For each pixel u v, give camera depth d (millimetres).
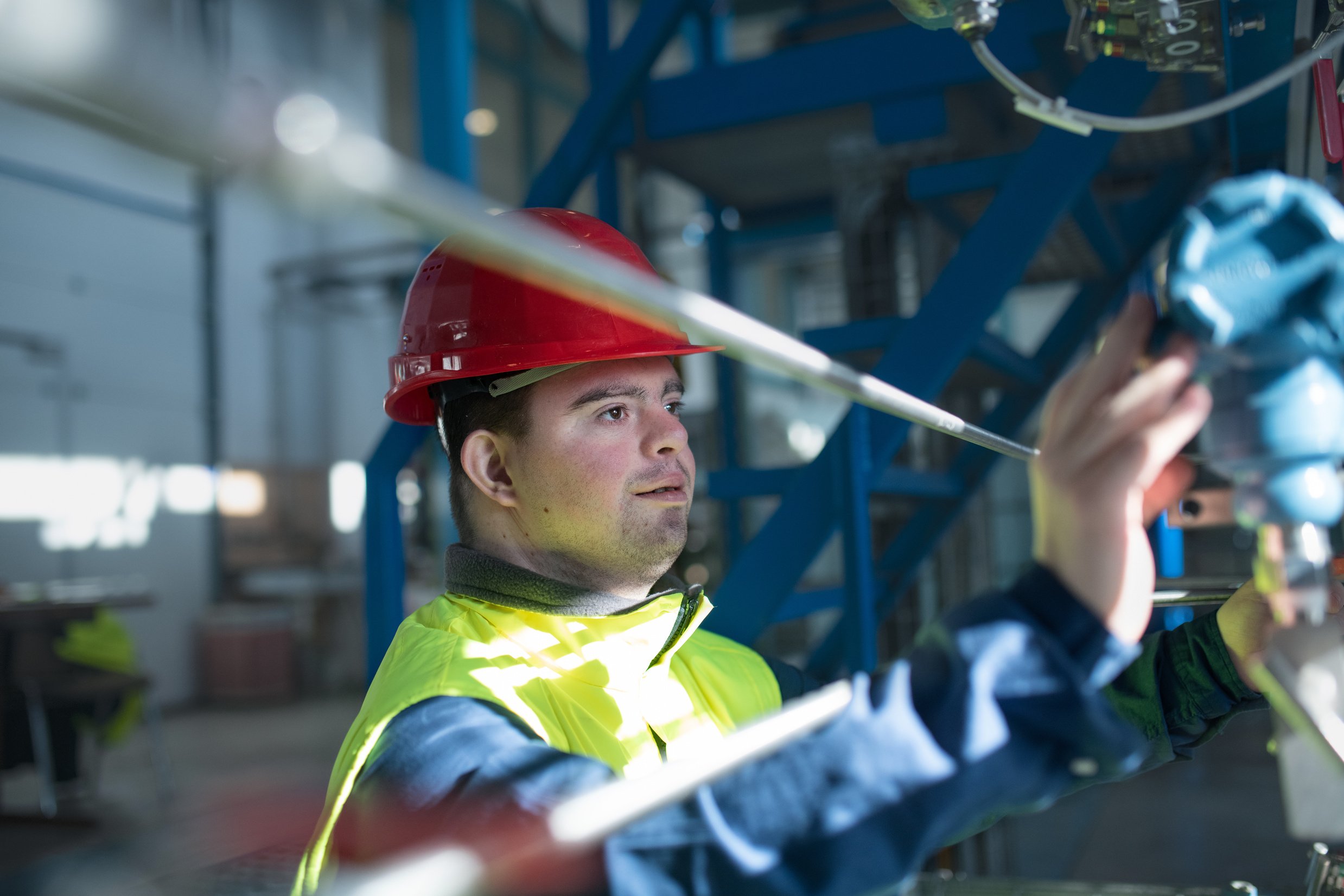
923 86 2016
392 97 8047
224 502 7531
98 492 6699
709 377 9703
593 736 749
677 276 9625
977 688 349
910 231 2711
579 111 2195
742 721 909
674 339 863
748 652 1002
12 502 6230
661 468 842
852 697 375
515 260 251
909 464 2783
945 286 1673
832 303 10336
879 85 2061
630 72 2158
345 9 7465
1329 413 361
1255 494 382
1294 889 1048
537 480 832
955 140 2336
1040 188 1633
